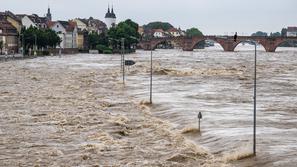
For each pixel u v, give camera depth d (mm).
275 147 48250
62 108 76625
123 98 90875
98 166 43438
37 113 71188
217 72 156250
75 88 107562
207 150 49562
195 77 138875
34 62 199500
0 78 127375
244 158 45281
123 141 53062
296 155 45062
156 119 67250
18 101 84000
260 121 64750
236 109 76312
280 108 78375
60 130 58781
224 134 55406
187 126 59406
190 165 43688
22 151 48781
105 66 182875
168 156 46594
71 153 48062
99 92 100438
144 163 44281
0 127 60562
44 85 112875
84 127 60594
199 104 81500
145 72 155375
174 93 97875
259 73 157250
